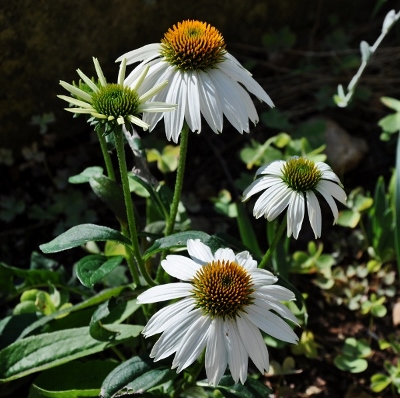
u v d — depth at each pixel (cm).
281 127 72
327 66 79
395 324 64
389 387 60
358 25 85
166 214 53
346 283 65
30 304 57
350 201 68
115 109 44
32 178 71
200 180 72
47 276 59
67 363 54
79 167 72
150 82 47
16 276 62
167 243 49
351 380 60
